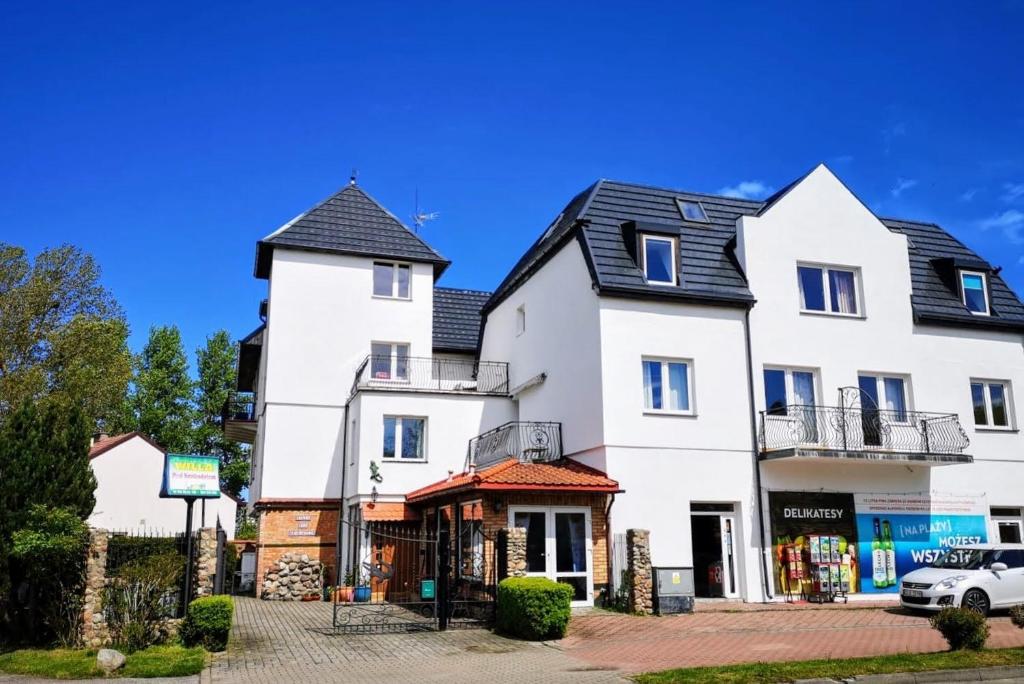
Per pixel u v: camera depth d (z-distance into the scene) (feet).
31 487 42.34
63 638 39.96
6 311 85.97
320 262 80.74
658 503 58.03
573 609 53.93
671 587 52.90
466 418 74.23
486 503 53.52
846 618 51.01
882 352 66.59
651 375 60.80
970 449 67.36
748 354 62.59
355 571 68.54
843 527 61.46
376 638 45.39
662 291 60.80
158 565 41.70
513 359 78.79
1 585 40.50
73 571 41.04
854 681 32.04
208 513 123.34
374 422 71.31
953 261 72.49
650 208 67.67
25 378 81.92
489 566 52.54
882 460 60.75
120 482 115.85
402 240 84.02
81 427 45.11
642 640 43.78
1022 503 67.97
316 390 78.18
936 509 64.59
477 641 44.14
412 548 70.03
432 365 82.23
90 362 89.81
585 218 64.18
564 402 65.36
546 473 56.18
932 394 67.51
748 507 59.82
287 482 75.66
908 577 53.36
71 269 93.45
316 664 37.65
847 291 67.67
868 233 68.64
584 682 32.94
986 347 70.54
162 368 153.89
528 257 82.07
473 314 97.81
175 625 41.88
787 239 65.92
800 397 64.23
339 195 85.15
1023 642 41.29
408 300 82.74
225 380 159.53
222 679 34.04
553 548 54.85
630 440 58.44
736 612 53.31
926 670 33.14
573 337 64.59
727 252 65.87
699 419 60.34
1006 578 52.06
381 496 70.03
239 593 79.92
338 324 80.02
